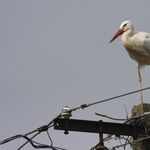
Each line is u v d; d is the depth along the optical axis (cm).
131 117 1205
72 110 1098
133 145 1255
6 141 1152
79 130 1116
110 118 1266
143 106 1279
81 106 1081
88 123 1131
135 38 1772
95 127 1137
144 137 1177
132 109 1330
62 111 1113
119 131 1162
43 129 1159
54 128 1102
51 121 1148
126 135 1173
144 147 1227
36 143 1162
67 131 1120
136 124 1180
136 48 1786
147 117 1198
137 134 1177
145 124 1185
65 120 1114
